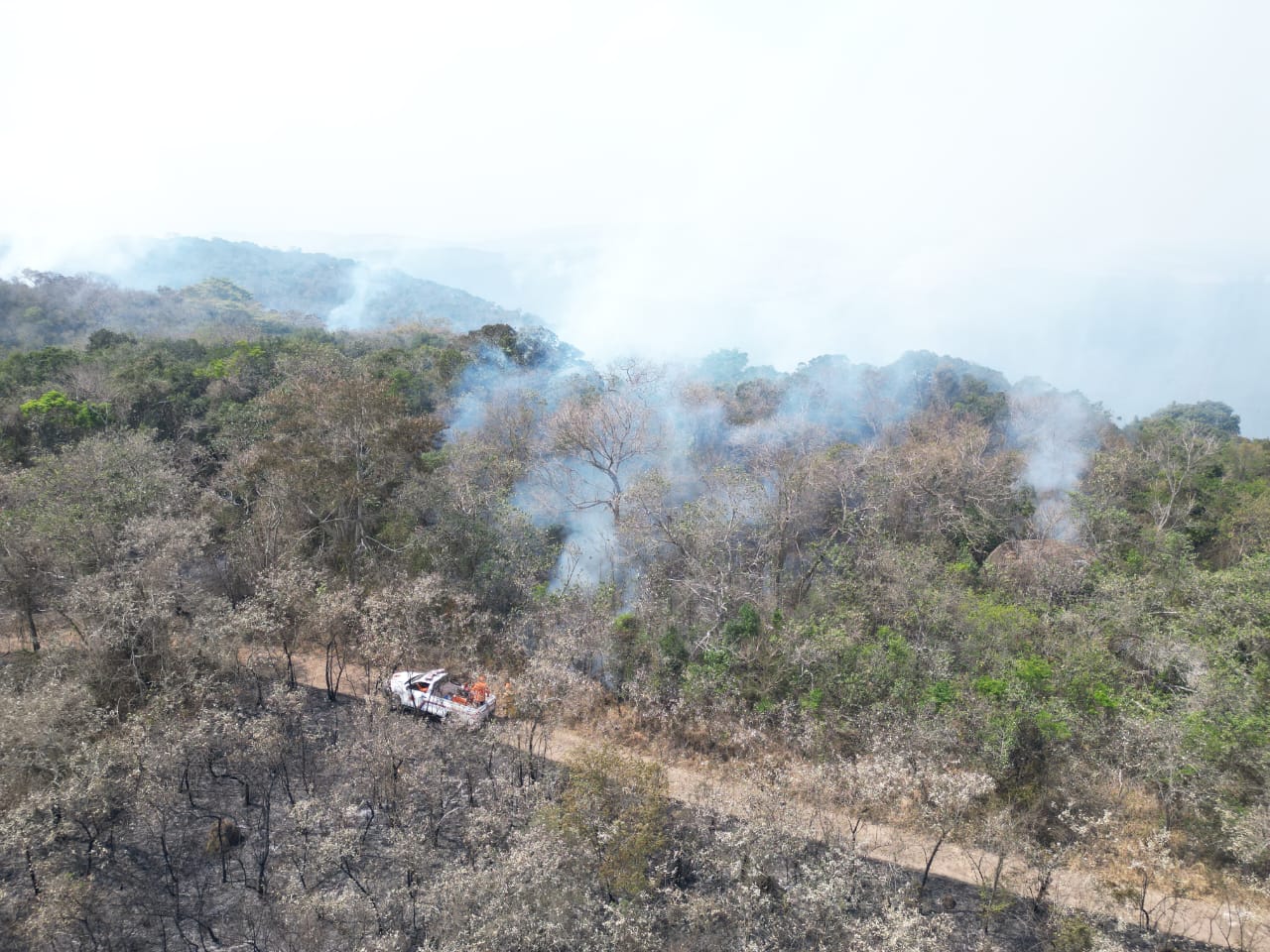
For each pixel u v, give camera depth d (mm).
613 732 23234
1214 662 23281
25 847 15883
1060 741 21234
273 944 15867
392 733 19938
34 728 17453
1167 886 18016
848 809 19500
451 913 14359
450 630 27031
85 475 28938
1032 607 28797
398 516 32031
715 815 18484
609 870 16891
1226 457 45938
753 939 15266
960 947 16375
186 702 22094
